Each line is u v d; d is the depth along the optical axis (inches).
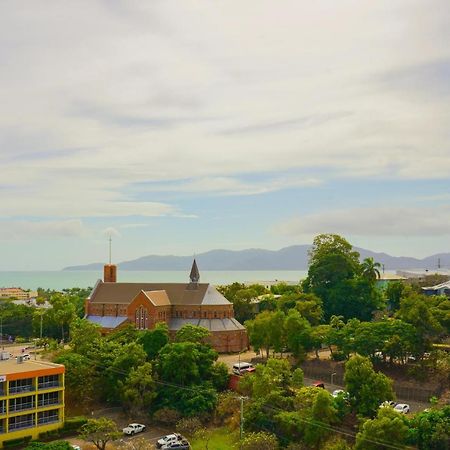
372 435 4485.7
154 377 6432.1
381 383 5201.8
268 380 5531.5
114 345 6909.5
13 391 5580.7
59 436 5753.0
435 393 5698.8
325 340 6609.3
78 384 6279.5
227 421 5802.2
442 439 4436.5
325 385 6348.4
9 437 5462.6
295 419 5054.1
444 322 6771.7
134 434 5748.0
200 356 6505.9
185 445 5339.6
